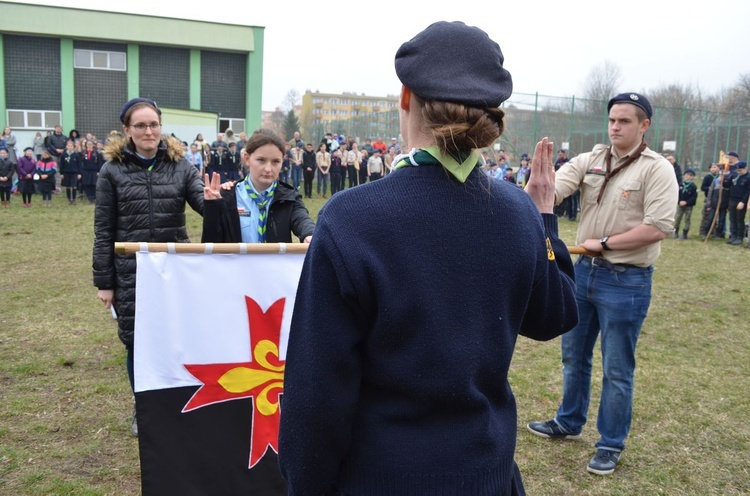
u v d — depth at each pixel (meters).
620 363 3.30
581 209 3.39
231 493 2.46
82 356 5.00
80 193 17.86
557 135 25.53
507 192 1.29
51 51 25.22
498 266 1.21
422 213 1.17
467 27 1.23
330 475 1.21
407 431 1.20
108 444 3.57
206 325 2.45
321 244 1.17
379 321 1.16
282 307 2.51
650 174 3.08
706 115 29.55
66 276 7.90
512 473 1.33
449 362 1.17
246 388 2.49
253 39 27.22
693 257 11.35
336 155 21.14
